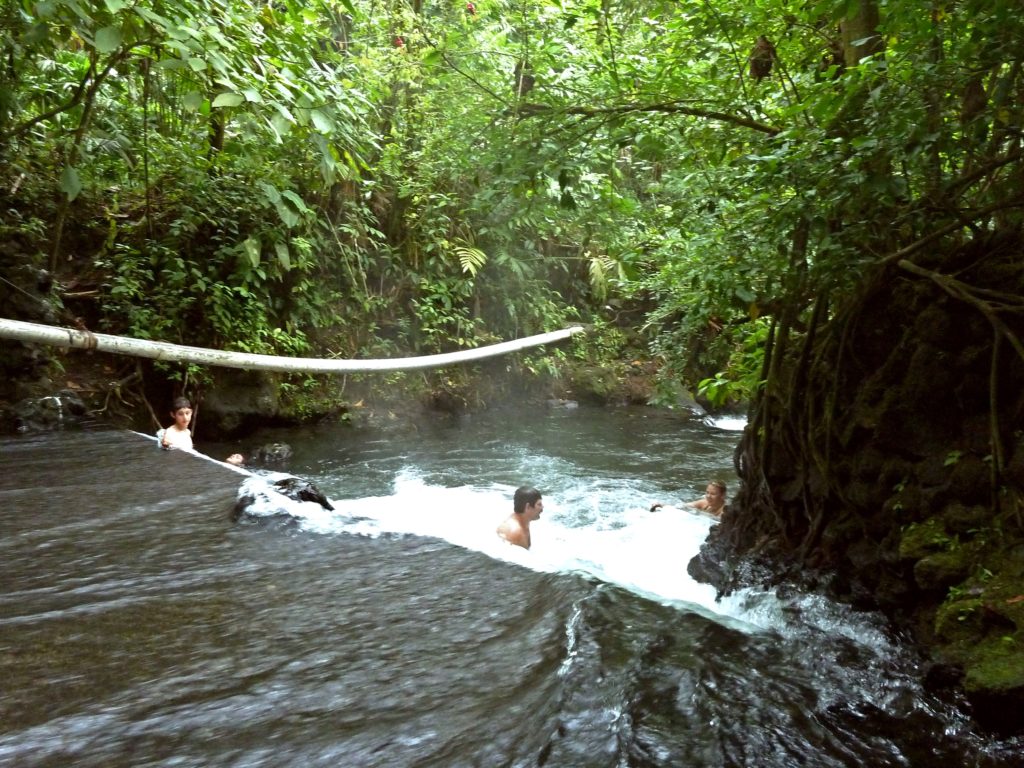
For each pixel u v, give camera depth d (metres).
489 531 5.97
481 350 9.84
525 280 13.14
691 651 2.26
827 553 3.18
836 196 2.70
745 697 2.02
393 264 11.95
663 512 6.68
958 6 2.67
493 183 3.54
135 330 8.66
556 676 2.06
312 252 10.55
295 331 10.38
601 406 13.19
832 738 1.88
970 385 2.75
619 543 5.62
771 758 1.77
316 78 5.72
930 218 2.96
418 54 9.89
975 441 2.69
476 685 2.03
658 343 6.34
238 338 9.58
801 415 3.37
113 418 8.39
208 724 1.84
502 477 8.16
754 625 2.58
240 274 9.38
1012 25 2.41
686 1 3.83
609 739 1.78
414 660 2.18
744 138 3.54
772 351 3.68
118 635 2.37
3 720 1.87
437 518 6.41
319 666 2.15
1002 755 1.86
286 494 4.29
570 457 9.20
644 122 3.65
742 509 3.88
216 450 8.87
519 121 3.66
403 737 1.78
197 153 9.36
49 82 7.87
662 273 5.03
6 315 6.99
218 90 5.89
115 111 8.67
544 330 13.33
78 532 3.54
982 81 2.83
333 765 1.67
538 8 4.18
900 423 2.91
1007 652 2.05
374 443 9.77
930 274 2.83
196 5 5.08
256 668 2.14
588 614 2.48
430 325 12.04
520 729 1.81
